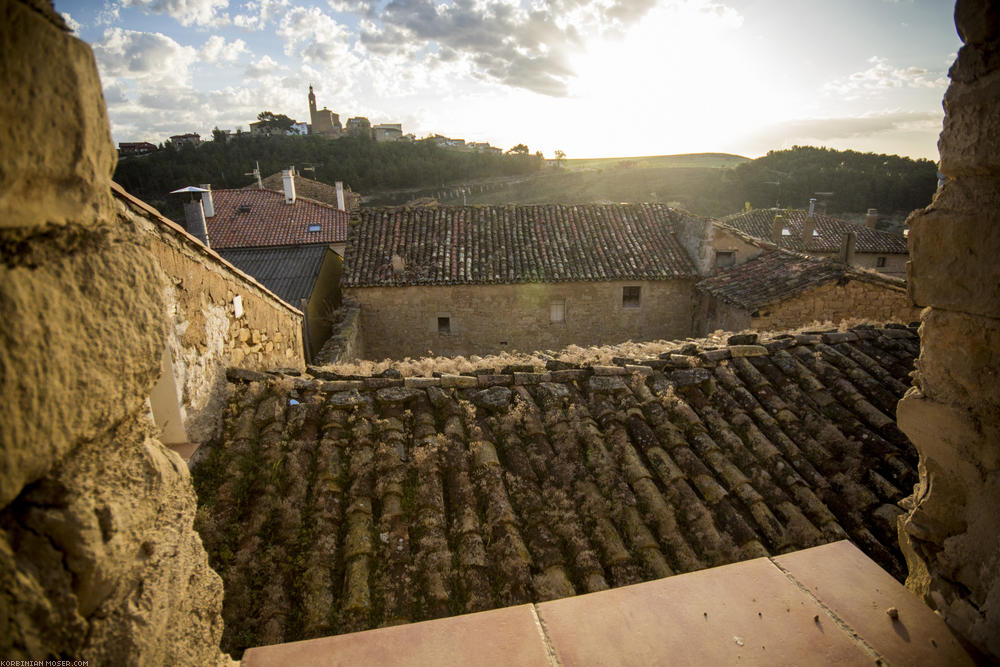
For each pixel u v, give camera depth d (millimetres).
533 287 15961
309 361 13203
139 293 1289
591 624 1755
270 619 3143
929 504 1914
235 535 3621
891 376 5465
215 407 4621
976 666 1616
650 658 1639
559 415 4750
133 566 1226
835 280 12414
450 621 1783
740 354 5699
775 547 3785
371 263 16016
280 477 4070
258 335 5992
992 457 1667
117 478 1230
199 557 1558
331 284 17375
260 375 5098
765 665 1614
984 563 1680
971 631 1681
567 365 5461
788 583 1908
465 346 16219
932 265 1822
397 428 4578
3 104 877
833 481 4336
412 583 3393
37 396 972
